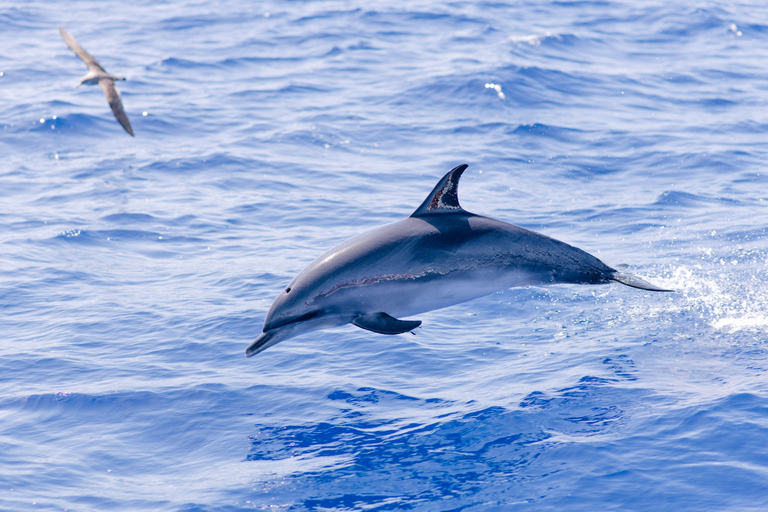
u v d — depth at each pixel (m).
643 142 70.00
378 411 28.52
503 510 22.16
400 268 26.11
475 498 22.78
